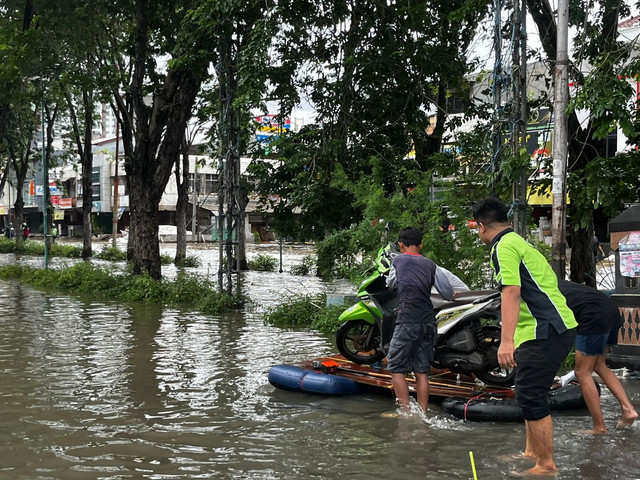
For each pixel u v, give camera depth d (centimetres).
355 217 1253
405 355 584
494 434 525
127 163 1773
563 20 798
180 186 2836
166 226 5716
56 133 3566
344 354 726
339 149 1221
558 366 434
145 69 1758
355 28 1268
